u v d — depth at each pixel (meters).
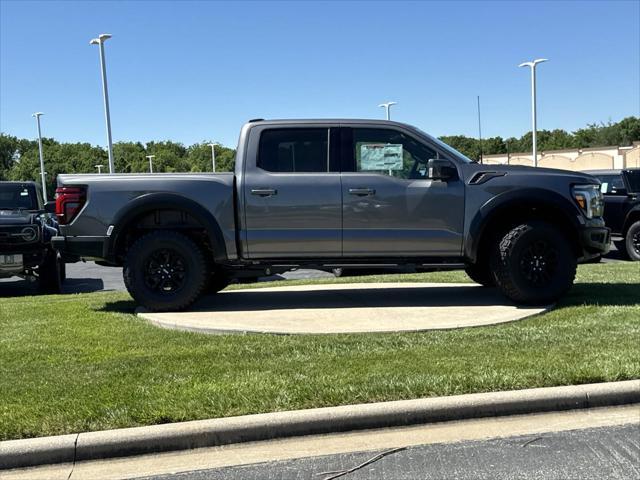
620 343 5.24
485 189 6.84
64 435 3.74
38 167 75.94
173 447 3.79
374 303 7.48
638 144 53.69
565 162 56.69
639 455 3.63
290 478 3.44
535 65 36.53
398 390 4.23
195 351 5.33
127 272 6.95
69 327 6.42
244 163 6.91
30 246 10.47
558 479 3.38
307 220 6.85
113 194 6.84
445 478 3.40
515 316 6.40
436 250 6.92
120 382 4.53
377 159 6.98
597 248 7.05
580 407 4.25
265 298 8.00
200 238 7.31
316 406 4.06
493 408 4.14
